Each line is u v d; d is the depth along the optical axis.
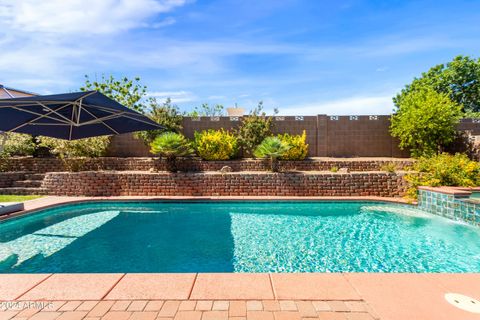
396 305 3.11
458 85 25.12
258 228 8.47
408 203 10.71
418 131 13.88
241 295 3.32
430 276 3.87
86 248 6.80
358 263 5.95
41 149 15.59
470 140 12.87
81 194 12.35
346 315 2.92
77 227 8.52
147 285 3.58
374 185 12.30
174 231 8.19
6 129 6.82
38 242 7.21
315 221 9.17
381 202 11.33
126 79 23.61
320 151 15.55
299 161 14.72
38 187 12.79
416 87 25.28
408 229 8.18
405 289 3.49
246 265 5.86
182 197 11.98
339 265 5.86
